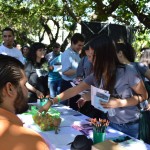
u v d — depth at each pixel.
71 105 3.84
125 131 2.18
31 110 2.58
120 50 2.24
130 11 7.48
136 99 2.09
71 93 2.49
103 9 7.02
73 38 4.08
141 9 6.80
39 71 3.85
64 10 8.85
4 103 0.90
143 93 2.12
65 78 4.15
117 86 2.09
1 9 9.74
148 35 6.18
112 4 6.95
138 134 2.19
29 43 15.58
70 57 4.10
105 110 2.11
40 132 2.07
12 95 0.90
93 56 2.06
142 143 1.90
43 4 8.81
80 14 8.46
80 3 8.36
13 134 0.78
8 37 3.93
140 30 7.04
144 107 2.20
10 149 0.74
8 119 0.84
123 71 2.06
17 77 0.90
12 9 9.72
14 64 0.92
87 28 5.76
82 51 3.81
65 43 12.58
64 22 11.35
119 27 5.80
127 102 2.06
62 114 2.65
